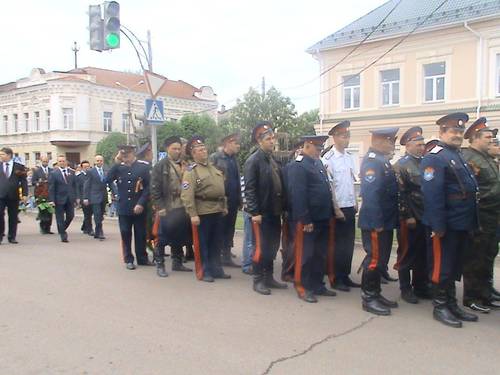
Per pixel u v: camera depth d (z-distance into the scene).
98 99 42.84
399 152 22.06
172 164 7.52
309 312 5.62
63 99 41.62
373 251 5.65
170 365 4.16
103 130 43.34
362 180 5.77
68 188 10.83
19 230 12.70
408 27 22.61
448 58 21.94
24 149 44.97
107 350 4.47
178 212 7.38
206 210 7.01
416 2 24.14
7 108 46.34
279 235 6.62
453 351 4.49
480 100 21.16
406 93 23.17
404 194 6.16
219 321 5.27
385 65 23.66
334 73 25.28
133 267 7.80
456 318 5.27
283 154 8.04
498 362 4.26
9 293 6.27
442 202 5.14
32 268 7.79
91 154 42.59
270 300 6.09
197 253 7.07
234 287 6.70
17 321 5.22
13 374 3.98
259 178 6.33
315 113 40.44
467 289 5.83
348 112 24.94
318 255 6.34
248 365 4.17
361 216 5.72
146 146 8.28
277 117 33.97
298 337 4.82
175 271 7.66
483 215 5.72
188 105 48.19
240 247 9.91
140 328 5.04
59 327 5.05
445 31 21.83
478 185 5.76
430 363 4.23
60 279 7.05
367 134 24.41
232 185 8.03
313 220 6.14
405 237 6.17
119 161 7.88
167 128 32.62
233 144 8.07
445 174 5.18
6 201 10.39
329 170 6.73
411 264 6.17
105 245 10.26
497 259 7.84
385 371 4.07
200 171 7.03
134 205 7.79
